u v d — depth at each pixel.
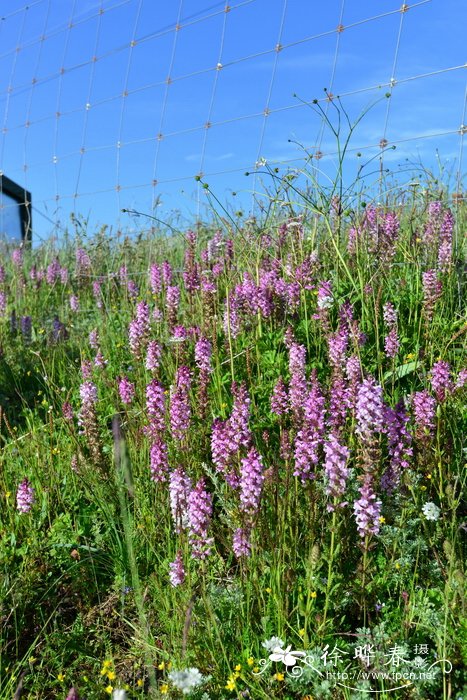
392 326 1.38
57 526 1.12
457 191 1.85
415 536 0.96
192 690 0.78
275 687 0.81
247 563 0.91
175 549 1.01
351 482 0.98
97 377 1.62
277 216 1.97
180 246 2.56
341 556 0.94
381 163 1.71
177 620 0.89
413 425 1.13
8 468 1.32
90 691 0.87
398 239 1.72
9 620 0.99
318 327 1.48
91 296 2.58
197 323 1.70
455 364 1.35
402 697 0.77
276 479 0.94
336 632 0.85
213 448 1.02
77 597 1.04
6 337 2.09
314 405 0.95
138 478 1.17
